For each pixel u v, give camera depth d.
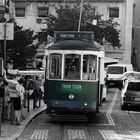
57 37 23.58
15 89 20.47
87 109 21.92
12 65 49.44
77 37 23.55
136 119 25.22
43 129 19.94
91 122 23.27
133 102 30.25
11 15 70.12
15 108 20.36
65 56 22.02
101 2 70.56
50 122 22.78
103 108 31.77
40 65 65.06
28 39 49.50
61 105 21.94
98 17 63.69
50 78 22.17
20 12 70.88
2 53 35.50
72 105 21.89
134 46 79.06
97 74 22.11
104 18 70.69
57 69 22.11
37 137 17.23
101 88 24.27
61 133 18.66
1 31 20.83
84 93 21.89
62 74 22.00
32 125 21.41
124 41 71.12
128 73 49.72
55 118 23.39
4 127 19.45
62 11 63.12
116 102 37.12
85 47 22.02
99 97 22.89
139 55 76.62
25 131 19.06
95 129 20.44
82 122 23.16
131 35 71.38
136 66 77.56
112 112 29.06
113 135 18.25
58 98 21.98
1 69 22.88
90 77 22.00
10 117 21.78
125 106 30.94
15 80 21.34
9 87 20.53
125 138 17.36
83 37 23.53
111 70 57.06
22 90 23.23
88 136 17.81
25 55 48.03
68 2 69.88
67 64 22.02
